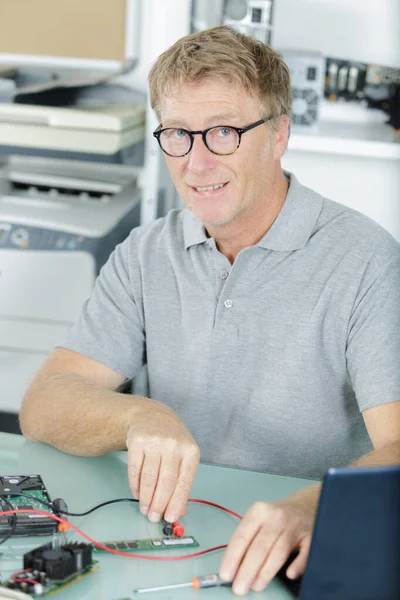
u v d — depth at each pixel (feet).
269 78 5.37
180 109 5.28
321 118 10.82
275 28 10.68
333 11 10.52
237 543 3.82
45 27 9.18
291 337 5.50
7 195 9.86
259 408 5.58
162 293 5.90
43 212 9.18
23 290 8.95
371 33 10.50
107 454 5.16
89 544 3.80
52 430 5.16
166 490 4.36
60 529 4.03
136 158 9.19
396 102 10.54
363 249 5.45
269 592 3.72
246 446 5.69
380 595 3.40
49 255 8.79
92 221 8.98
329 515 3.24
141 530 4.21
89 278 8.80
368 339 5.22
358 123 10.75
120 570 3.82
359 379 5.19
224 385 5.67
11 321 9.04
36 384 5.59
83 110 8.99
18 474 4.81
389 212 10.98
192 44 5.33
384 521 3.29
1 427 9.29
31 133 8.89
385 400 5.01
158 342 5.87
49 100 9.45
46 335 9.02
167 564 3.88
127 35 9.09
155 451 4.46
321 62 9.71
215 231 5.61
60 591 3.63
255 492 4.68
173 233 6.03
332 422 5.60
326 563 3.32
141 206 9.48
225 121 5.25
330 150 9.70
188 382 5.77
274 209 5.63
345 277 5.41
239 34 5.45
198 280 5.78
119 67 9.21
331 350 5.44
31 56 9.26
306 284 5.50
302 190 5.75
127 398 5.05
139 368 6.12
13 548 3.95
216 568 3.86
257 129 5.35
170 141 5.43
